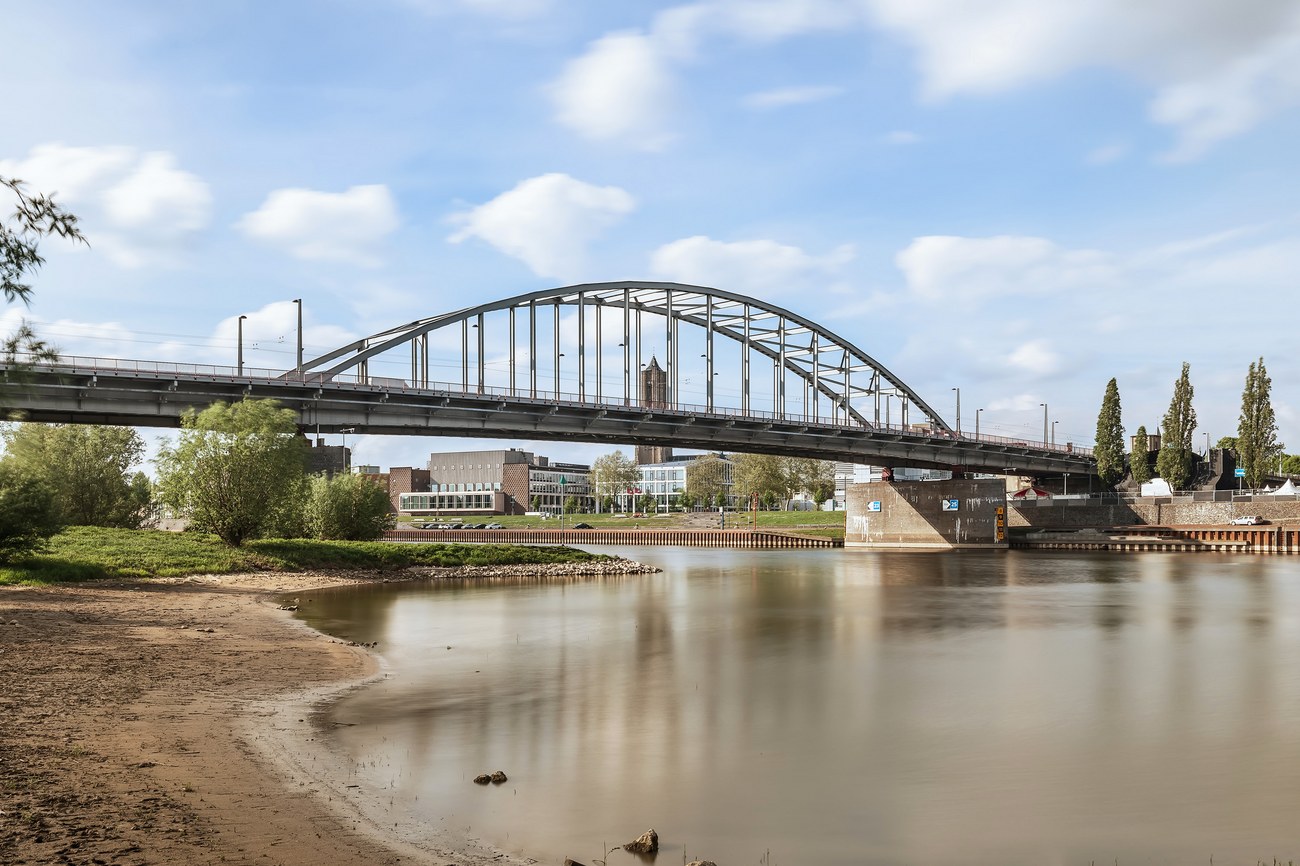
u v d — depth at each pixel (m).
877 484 133.62
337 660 27.28
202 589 49.56
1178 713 20.72
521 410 81.00
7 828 10.73
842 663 27.92
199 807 12.09
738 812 13.42
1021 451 130.50
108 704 18.59
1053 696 22.62
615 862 11.30
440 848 11.37
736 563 93.56
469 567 73.25
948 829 12.89
